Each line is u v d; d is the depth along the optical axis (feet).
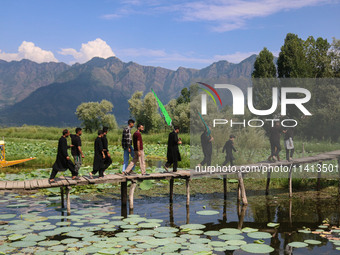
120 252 19.44
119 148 92.63
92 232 23.39
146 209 31.45
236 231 24.06
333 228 25.25
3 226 24.95
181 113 158.10
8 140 111.96
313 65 122.21
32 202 34.22
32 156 68.13
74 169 31.53
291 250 20.66
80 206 32.65
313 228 25.32
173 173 34.12
